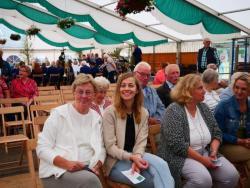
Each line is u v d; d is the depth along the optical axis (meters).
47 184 2.34
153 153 2.92
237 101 3.06
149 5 5.59
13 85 6.01
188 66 9.27
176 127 2.64
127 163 2.52
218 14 8.34
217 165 2.64
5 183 3.58
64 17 10.16
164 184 2.38
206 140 2.78
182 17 7.96
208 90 3.89
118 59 13.84
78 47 16.75
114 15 10.71
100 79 3.38
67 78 12.81
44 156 2.32
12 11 13.03
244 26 8.71
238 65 8.41
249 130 3.04
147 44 11.77
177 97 2.80
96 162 2.39
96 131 2.51
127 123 2.64
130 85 2.60
